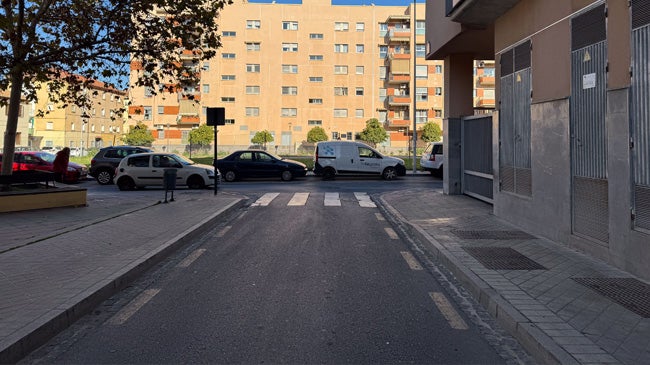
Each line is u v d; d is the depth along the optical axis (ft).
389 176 75.92
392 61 197.26
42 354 12.48
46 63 40.45
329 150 75.72
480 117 42.98
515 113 30.12
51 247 23.86
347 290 18.04
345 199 48.83
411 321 14.84
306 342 13.12
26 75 42.52
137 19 38.96
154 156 60.03
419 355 12.35
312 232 30.58
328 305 16.29
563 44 23.90
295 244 26.81
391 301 16.80
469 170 46.68
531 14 27.55
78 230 28.78
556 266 19.98
